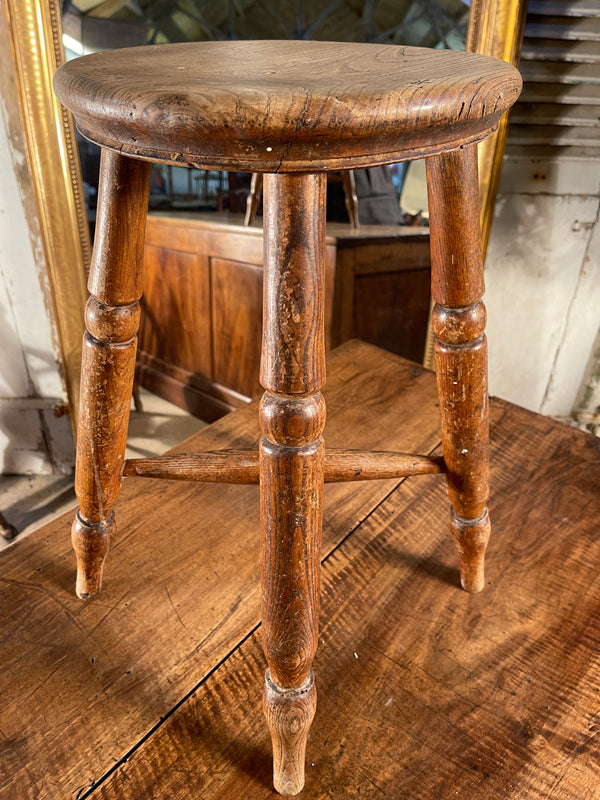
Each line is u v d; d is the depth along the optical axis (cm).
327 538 79
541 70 106
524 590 73
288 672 48
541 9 99
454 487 65
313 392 43
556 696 61
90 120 41
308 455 43
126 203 52
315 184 39
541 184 120
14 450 146
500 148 111
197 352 177
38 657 64
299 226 39
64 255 122
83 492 64
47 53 105
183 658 64
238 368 170
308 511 45
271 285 41
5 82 107
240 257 153
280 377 42
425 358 152
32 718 58
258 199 147
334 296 144
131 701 60
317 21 142
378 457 63
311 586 47
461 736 57
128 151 41
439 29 126
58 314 127
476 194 55
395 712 60
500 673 63
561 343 139
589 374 142
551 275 130
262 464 44
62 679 62
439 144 41
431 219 56
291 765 51
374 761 55
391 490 88
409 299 150
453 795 53
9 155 113
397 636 67
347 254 140
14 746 56
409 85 37
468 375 59
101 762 55
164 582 72
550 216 124
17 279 124
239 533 79
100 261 54
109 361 57
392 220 145
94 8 124
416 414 103
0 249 121
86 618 68
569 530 82
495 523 83
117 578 73
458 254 55
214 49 55
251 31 144
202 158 37
